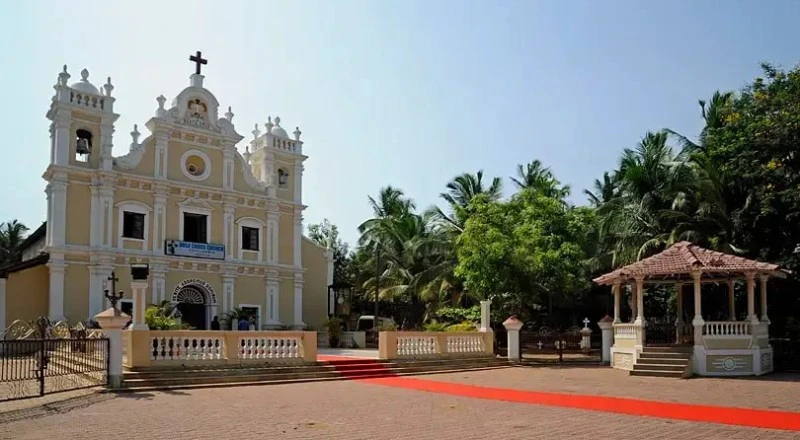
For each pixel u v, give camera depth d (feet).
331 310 133.90
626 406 46.50
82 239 101.04
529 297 100.58
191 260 110.01
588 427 37.40
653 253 101.91
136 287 60.85
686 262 76.84
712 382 65.26
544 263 99.30
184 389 56.85
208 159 115.75
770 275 78.54
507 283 96.27
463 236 98.68
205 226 114.32
